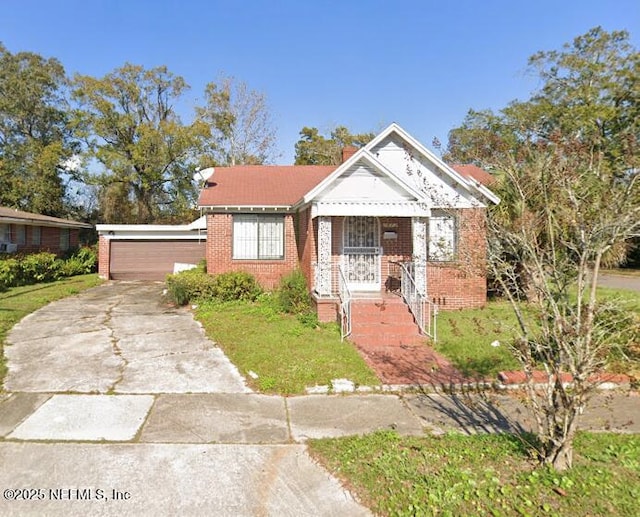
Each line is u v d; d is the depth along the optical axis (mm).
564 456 3918
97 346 8641
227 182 16953
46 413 5438
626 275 25422
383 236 13203
